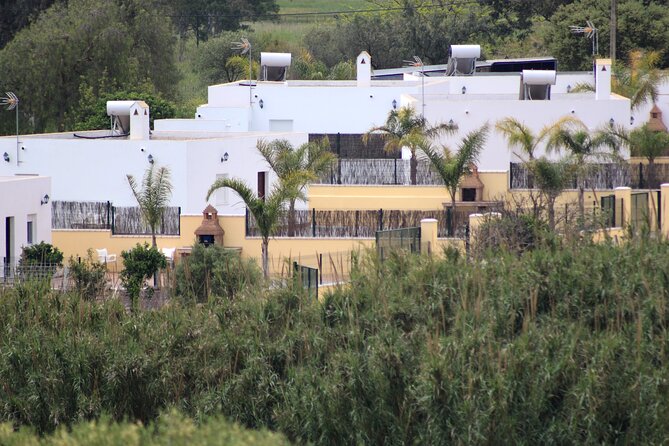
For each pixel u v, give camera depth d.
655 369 88.94
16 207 138.75
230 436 64.56
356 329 95.00
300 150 157.50
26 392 95.88
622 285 97.31
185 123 196.38
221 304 102.06
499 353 88.88
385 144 183.12
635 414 86.69
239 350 96.38
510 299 96.25
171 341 97.62
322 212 143.50
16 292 105.12
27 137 168.50
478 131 164.75
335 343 95.94
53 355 96.69
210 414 92.12
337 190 170.00
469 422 86.31
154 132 179.50
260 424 91.88
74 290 110.81
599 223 122.38
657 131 189.62
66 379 96.19
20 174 163.88
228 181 140.00
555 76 188.50
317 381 90.69
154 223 143.88
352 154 195.88
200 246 123.12
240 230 145.00
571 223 122.81
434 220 130.50
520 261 102.06
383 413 88.94
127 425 66.94
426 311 97.19
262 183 174.25
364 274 102.50
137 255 126.19
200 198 161.88
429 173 169.62
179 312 101.50
